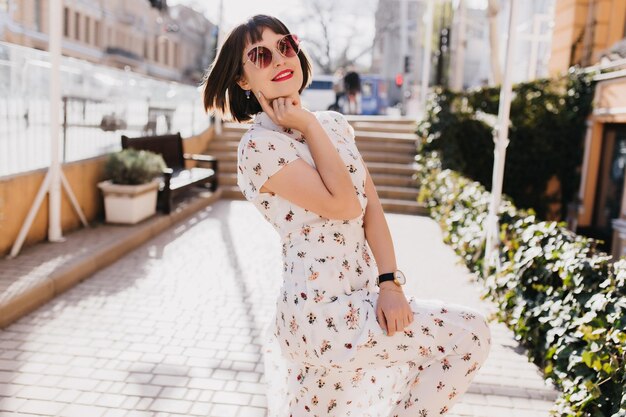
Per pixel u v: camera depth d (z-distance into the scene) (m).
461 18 13.86
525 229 4.57
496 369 3.69
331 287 1.70
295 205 1.73
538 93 11.44
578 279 3.38
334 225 1.75
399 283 1.75
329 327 1.67
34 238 5.82
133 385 3.25
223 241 7.07
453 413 3.07
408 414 1.71
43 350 3.67
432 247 7.42
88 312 4.41
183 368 3.50
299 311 1.70
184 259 6.14
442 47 18.95
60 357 3.58
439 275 6.05
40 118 5.95
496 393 3.34
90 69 7.25
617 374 2.77
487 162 11.94
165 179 7.85
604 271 3.33
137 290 5.02
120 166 7.07
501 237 5.07
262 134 1.72
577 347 3.24
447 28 18.81
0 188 5.20
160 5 20.50
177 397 3.13
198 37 49.88
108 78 7.78
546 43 18.19
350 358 1.66
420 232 8.46
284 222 1.75
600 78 10.45
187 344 3.88
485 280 5.35
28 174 5.68
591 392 2.84
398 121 14.74
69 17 30.34
